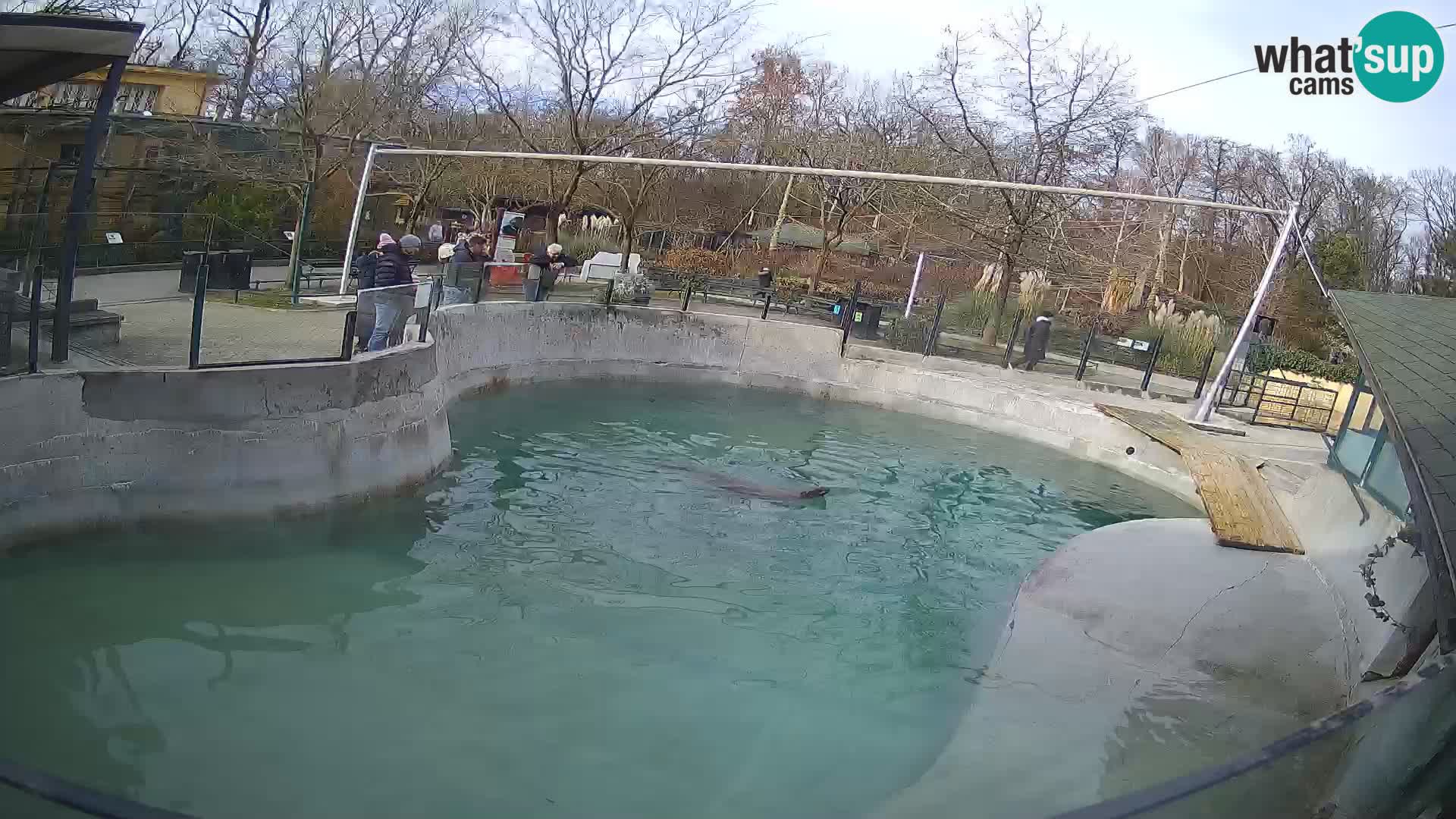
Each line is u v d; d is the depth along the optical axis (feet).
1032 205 83.92
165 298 44.06
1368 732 14.78
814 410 70.38
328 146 82.69
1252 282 130.52
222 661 27.37
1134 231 119.75
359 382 38.40
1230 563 36.55
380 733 25.04
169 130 69.10
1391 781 15.02
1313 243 122.72
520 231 100.22
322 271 77.71
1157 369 83.56
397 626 30.86
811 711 28.30
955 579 40.65
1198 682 26.63
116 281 49.24
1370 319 32.73
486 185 102.94
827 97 127.34
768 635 33.30
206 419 33.60
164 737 23.52
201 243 69.21
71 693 24.64
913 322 80.02
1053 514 51.85
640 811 22.94
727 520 44.75
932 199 92.53
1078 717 24.40
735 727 27.12
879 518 47.96
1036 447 65.62
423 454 42.60
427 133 96.78
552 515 42.52
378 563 35.17
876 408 72.59
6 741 22.39
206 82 86.94
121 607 29.09
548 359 67.67
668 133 97.35
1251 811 13.91
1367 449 37.93
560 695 27.89
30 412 29.55
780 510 47.09
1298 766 14.33
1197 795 13.38
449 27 88.58
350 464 38.04
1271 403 72.74
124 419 31.86
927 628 35.12
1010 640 28.94
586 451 53.11
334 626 30.27
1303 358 75.10
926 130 107.65
